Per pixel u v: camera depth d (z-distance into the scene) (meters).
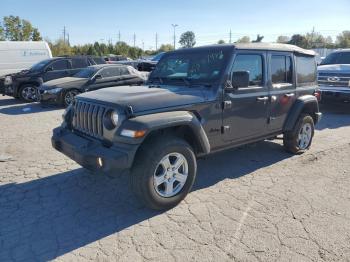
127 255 2.97
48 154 5.89
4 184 4.55
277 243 3.12
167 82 4.72
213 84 4.18
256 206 3.86
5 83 12.84
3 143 6.64
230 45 4.39
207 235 3.27
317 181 4.60
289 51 5.25
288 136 5.58
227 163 5.35
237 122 4.48
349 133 7.46
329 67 10.12
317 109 5.93
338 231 3.32
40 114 10.08
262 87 4.77
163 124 3.46
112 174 3.41
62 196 4.17
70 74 13.34
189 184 3.88
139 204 3.94
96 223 3.52
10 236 3.28
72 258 2.94
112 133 3.50
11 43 14.91
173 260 2.89
